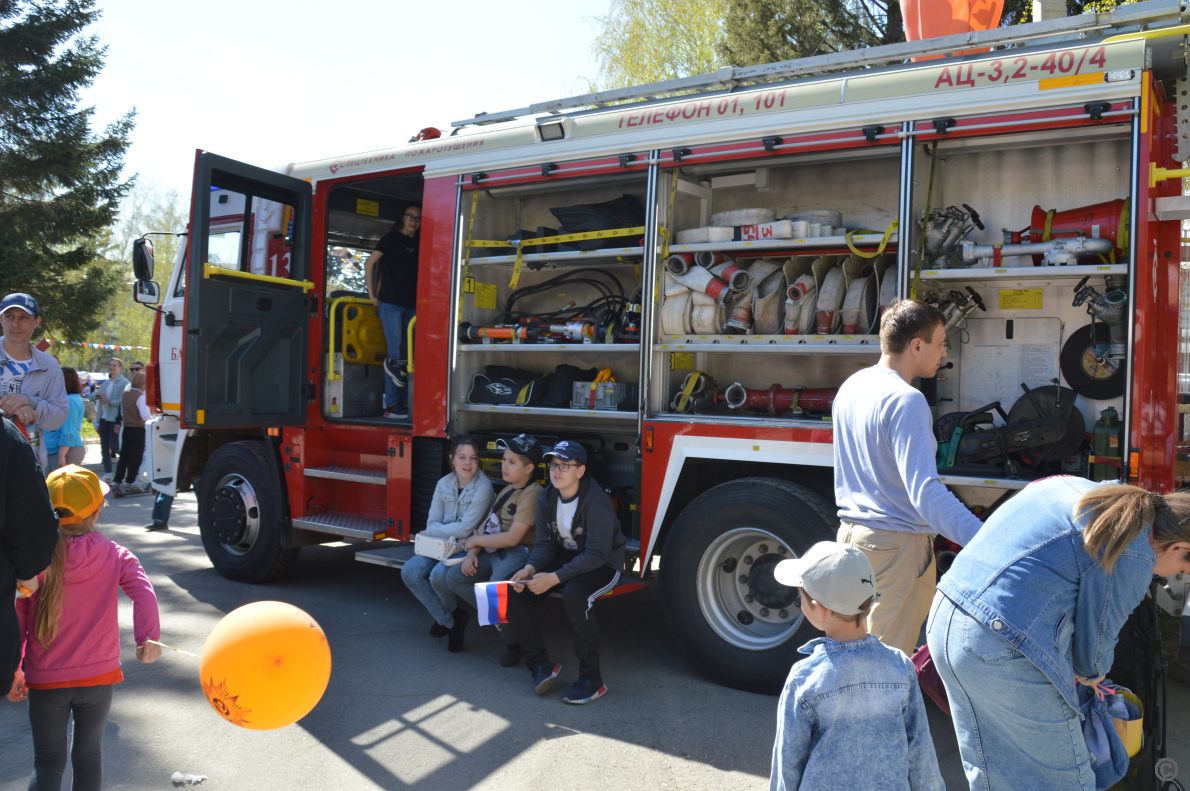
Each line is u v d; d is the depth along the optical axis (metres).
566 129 4.64
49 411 4.75
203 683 2.00
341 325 6.00
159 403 6.60
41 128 19.25
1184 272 4.05
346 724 3.69
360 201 6.37
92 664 2.53
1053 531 1.96
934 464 2.58
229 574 6.09
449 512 4.74
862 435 2.81
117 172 19.95
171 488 7.41
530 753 3.42
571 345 4.75
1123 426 3.19
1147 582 1.90
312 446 5.77
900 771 1.79
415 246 6.07
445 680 4.23
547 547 4.17
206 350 5.04
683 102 4.32
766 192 4.72
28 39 18.91
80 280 20.06
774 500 3.91
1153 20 3.67
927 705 4.00
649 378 4.41
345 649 4.68
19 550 2.29
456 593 4.51
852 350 4.02
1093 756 2.10
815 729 1.83
